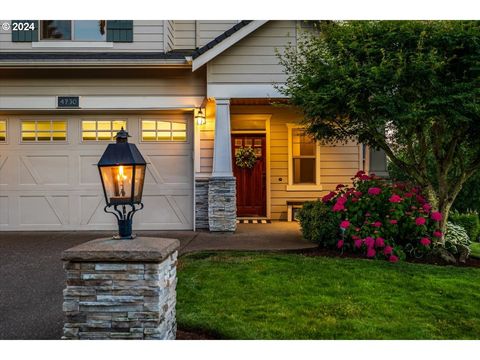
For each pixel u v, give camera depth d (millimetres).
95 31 9461
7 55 8992
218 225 8852
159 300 3129
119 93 9234
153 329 3104
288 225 10094
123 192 3496
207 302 4488
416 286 5121
